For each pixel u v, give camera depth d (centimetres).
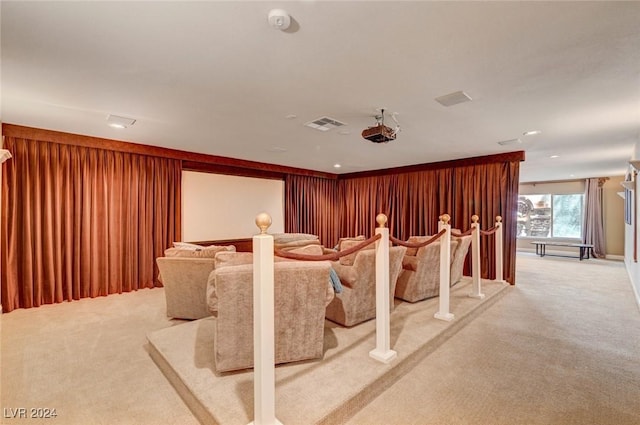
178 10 160
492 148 493
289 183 703
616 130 387
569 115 329
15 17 164
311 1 153
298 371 213
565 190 920
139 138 428
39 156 385
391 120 347
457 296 402
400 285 382
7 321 334
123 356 257
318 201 769
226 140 440
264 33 181
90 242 424
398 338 267
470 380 223
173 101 289
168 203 501
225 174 593
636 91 265
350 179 788
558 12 162
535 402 198
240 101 290
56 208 397
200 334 274
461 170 583
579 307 395
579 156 562
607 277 581
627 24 172
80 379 222
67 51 201
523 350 271
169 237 500
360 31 179
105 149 432
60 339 289
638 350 271
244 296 205
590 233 855
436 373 233
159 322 332
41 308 378
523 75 237
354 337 269
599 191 848
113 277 442
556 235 943
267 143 460
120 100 286
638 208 462
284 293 209
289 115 330
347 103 295
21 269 377
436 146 479
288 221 700
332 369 216
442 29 178
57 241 398
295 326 218
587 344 283
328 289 227
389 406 194
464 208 572
